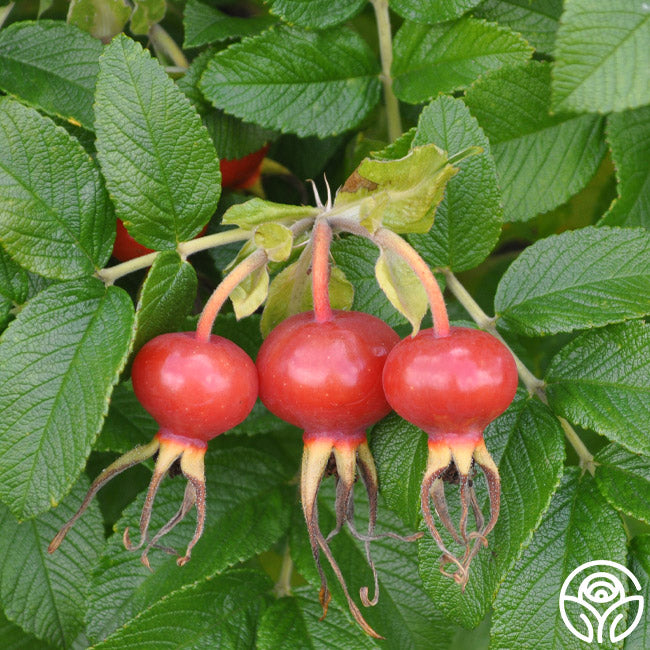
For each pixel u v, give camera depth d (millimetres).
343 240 333
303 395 302
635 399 318
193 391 299
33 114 311
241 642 335
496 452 322
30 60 341
